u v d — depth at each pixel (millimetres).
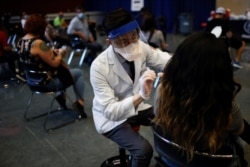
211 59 936
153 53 1658
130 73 1506
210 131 997
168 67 1040
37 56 2600
